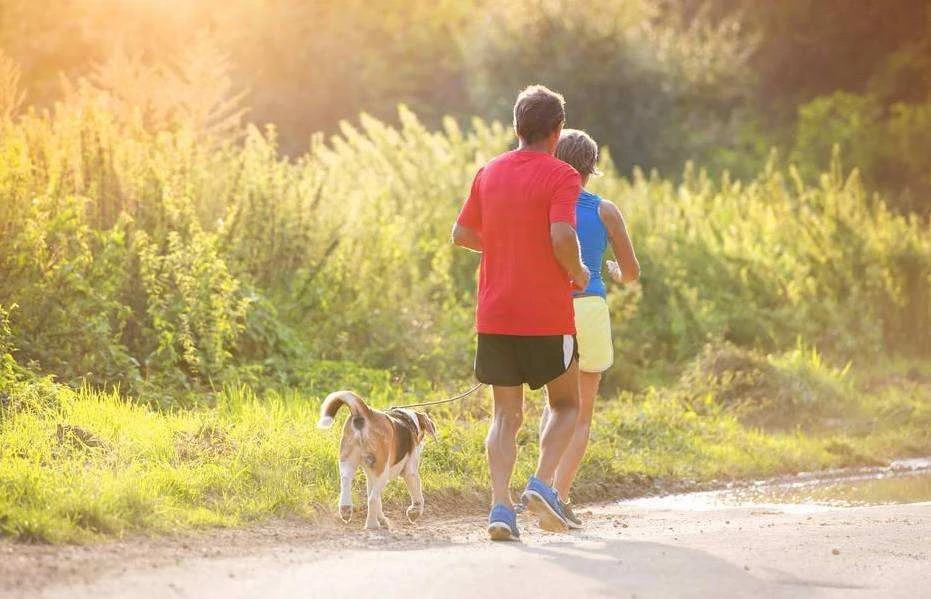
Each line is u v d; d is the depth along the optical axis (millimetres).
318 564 10922
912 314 42312
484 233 12742
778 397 28359
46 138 25359
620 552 11641
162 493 14031
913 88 88938
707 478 21547
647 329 36312
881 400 30906
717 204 44656
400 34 75625
